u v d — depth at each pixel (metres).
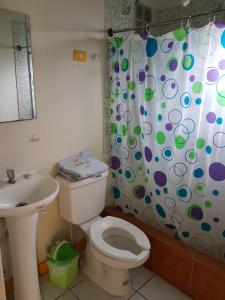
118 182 2.29
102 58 1.99
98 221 1.86
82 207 1.84
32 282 1.58
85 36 1.82
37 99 1.63
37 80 1.60
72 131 1.90
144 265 2.03
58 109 1.77
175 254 1.78
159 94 1.76
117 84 2.02
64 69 1.74
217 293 1.60
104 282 1.81
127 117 2.02
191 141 1.66
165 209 1.95
